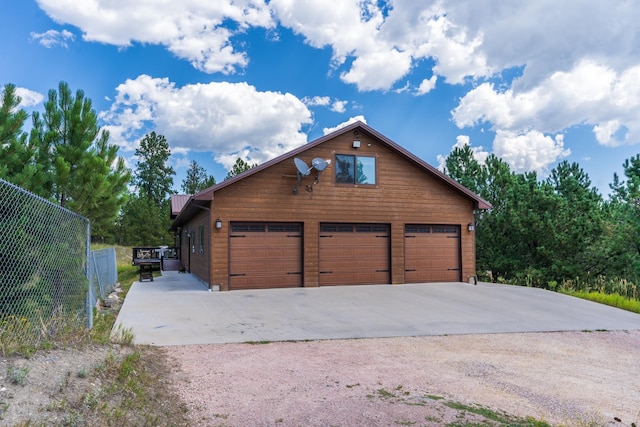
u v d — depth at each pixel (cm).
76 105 1075
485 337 741
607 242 1633
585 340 756
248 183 1271
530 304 1077
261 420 363
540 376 545
